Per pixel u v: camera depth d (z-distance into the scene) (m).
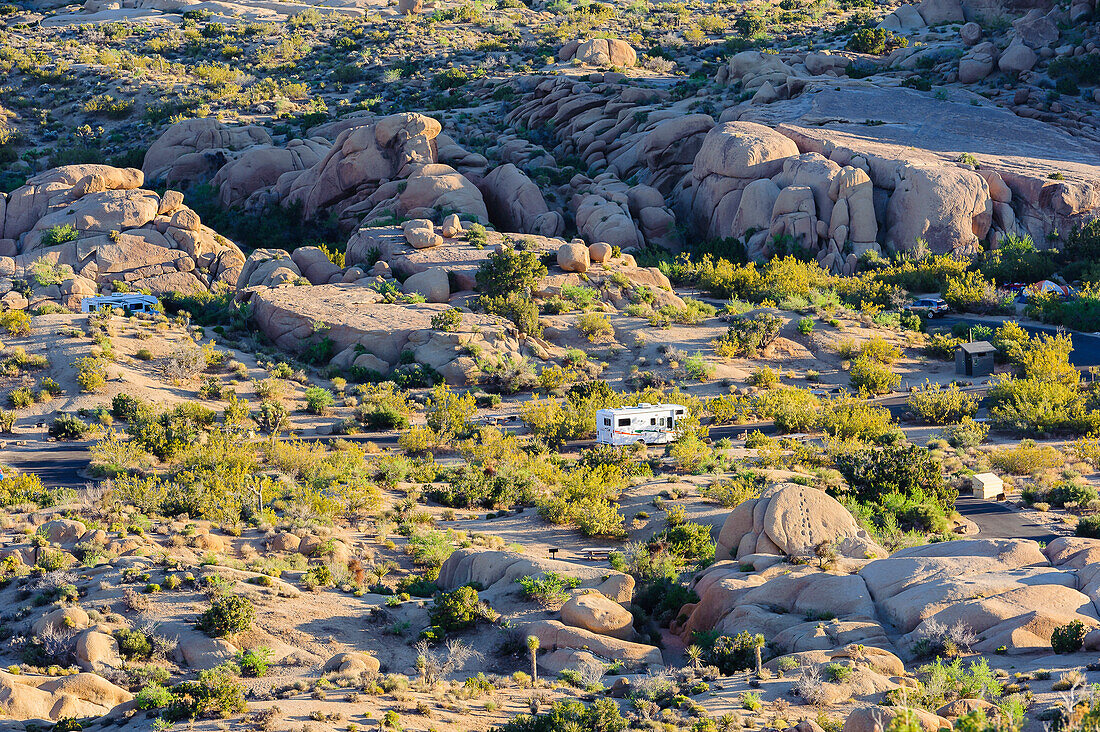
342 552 100.50
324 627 82.50
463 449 147.88
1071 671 63.84
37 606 82.50
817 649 72.69
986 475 123.44
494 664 78.44
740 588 84.00
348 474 131.50
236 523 108.00
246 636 78.88
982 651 70.38
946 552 85.69
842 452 139.00
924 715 55.53
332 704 66.75
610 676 74.88
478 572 94.75
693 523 107.81
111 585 85.38
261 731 61.75
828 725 59.84
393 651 80.25
